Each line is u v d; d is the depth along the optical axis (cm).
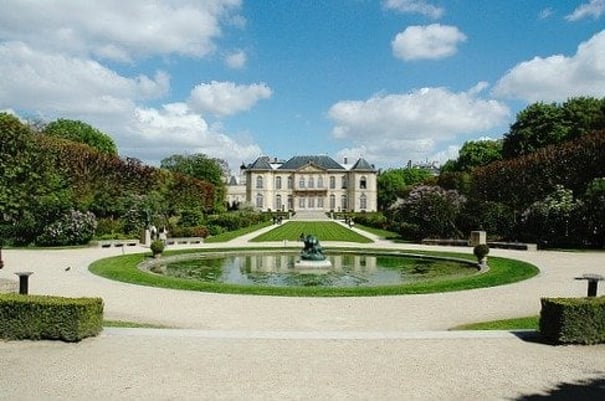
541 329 1189
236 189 16188
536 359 1038
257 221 8206
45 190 3947
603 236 3694
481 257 2717
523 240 3966
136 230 4409
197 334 1192
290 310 1562
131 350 1076
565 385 895
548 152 4778
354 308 1595
